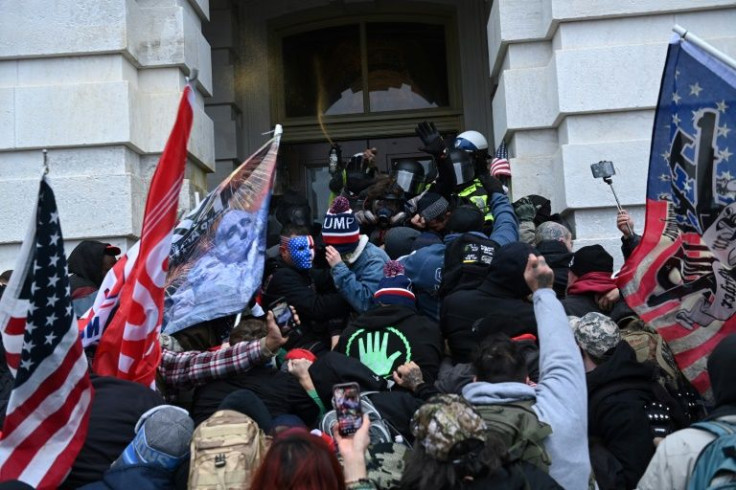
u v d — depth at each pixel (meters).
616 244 8.58
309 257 6.81
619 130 8.80
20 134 8.85
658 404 5.14
